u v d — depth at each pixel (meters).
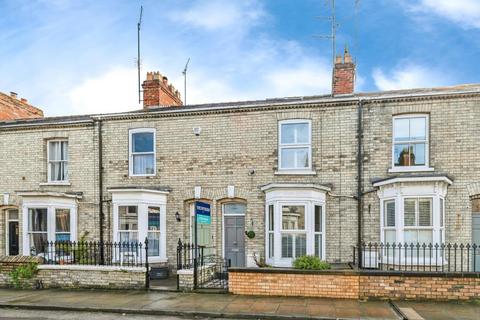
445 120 12.15
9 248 15.49
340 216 12.70
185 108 14.53
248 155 13.59
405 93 12.54
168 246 14.00
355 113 12.88
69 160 15.21
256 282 10.05
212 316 8.45
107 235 14.44
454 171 11.97
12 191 15.56
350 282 9.61
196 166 14.02
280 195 12.50
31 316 8.63
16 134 15.76
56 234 14.48
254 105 13.51
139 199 13.49
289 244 12.41
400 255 11.10
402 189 11.65
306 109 13.27
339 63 13.77
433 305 8.90
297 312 8.45
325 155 13.02
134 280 10.77
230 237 13.80
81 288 11.01
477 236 11.80
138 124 14.66
